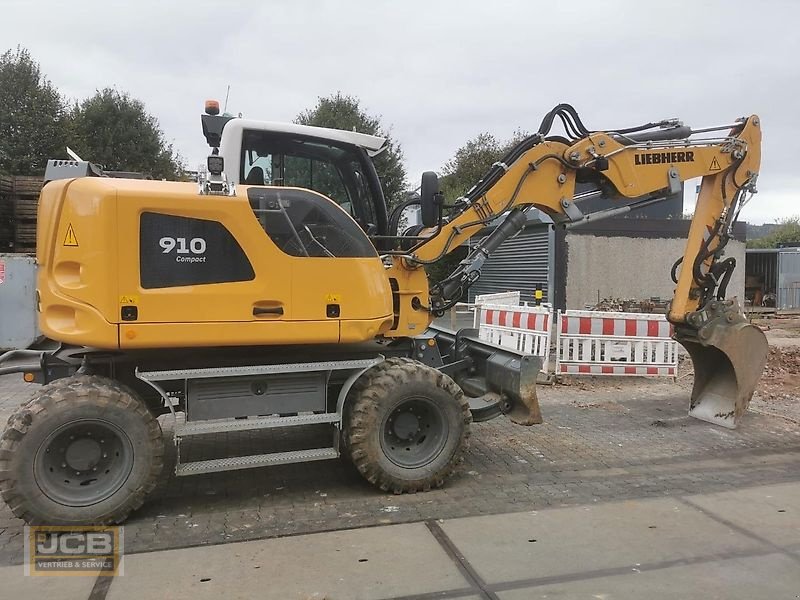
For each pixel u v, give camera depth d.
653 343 9.40
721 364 7.07
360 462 4.80
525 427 6.86
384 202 5.66
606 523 4.34
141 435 4.32
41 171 22.72
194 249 4.36
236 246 4.45
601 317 9.26
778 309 24.89
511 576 3.59
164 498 4.82
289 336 4.59
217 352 4.86
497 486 5.10
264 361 4.89
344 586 3.48
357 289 4.76
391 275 5.49
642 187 6.29
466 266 5.86
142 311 4.23
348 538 4.11
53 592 3.44
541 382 9.09
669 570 3.66
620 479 5.26
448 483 5.15
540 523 4.34
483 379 5.88
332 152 5.44
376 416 4.80
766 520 4.38
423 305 5.60
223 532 4.21
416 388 4.91
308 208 4.64
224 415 4.67
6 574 3.65
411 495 4.89
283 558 3.82
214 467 4.56
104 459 4.35
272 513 4.54
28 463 4.07
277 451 5.87
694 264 6.71
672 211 20.28
